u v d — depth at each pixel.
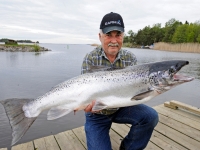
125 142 1.03
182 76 0.89
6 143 1.67
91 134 0.96
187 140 1.26
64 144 1.25
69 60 9.21
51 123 2.06
